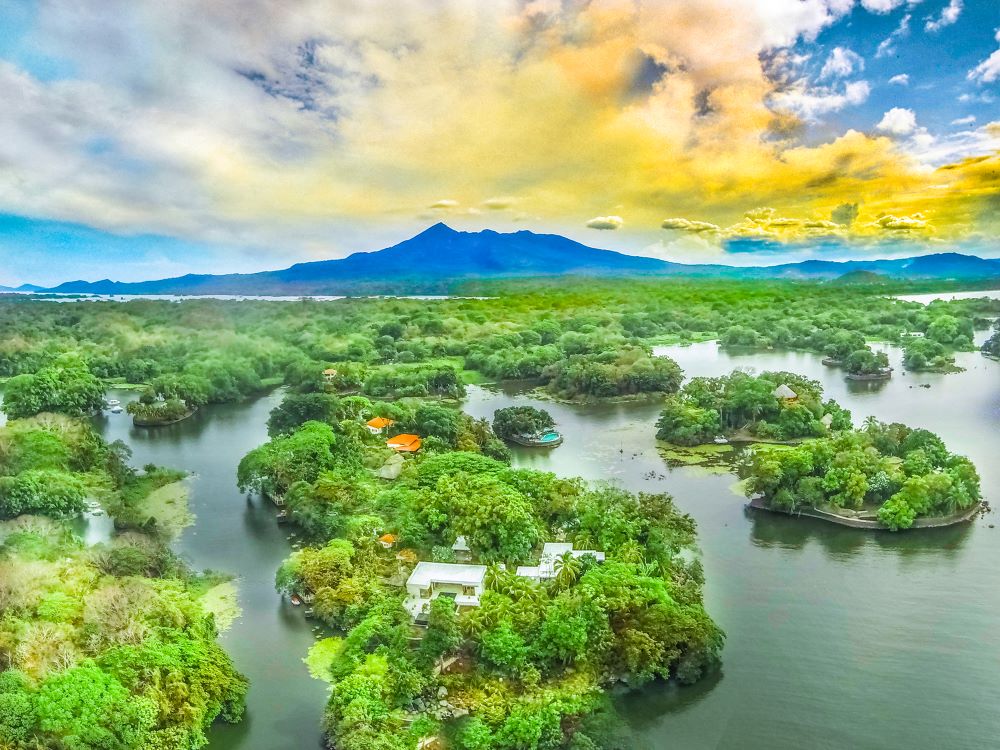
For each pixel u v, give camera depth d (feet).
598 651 314.76
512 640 311.06
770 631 356.18
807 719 296.30
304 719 297.94
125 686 274.77
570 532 432.66
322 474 513.86
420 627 343.87
